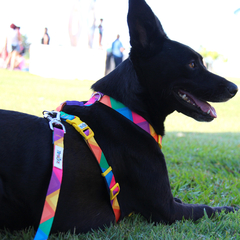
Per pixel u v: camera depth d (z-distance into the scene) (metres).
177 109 2.16
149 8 2.07
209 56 43.59
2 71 15.23
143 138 1.94
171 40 2.13
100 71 16.77
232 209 2.32
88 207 1.76
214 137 6.28
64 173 1.67
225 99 2.14
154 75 2.05
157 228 1.89
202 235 1.87
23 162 1.60
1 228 1.67
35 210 1.63
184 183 3.05
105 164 1.80
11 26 16.56
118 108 1.97
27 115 1.79
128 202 1.96
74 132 1.82
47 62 16.05
